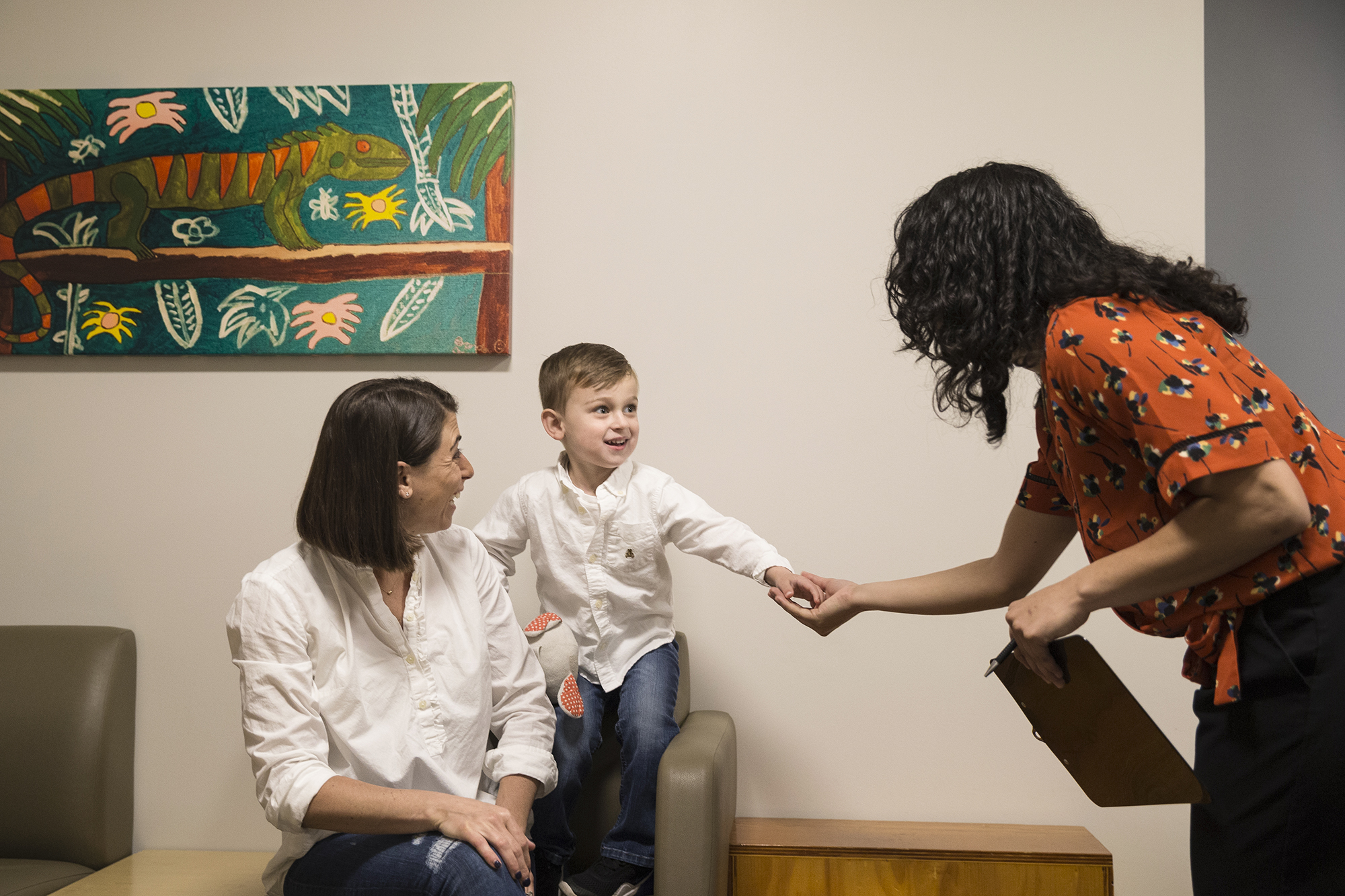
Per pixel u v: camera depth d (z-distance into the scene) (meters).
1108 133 1.98
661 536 1.81
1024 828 1.91
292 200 2.05
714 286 2.03
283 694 1.23
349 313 2.03
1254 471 0.85
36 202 2.08
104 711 1.94
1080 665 1.05
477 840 1.16
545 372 1.83
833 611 1.53
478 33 2.08
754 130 2.04
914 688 1.98
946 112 2.00
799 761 1.99
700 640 2.02
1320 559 0.91
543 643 1.66
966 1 2.01
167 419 2.07
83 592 2.07
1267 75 2.19
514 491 1.90
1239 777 0.97
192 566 2.06
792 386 2.01
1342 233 2.16
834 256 2.01
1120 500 1.00
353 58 2.09
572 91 2.06
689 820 1.45
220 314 2.04
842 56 2.03
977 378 1.09
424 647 1.34
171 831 2.04
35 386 2.09
